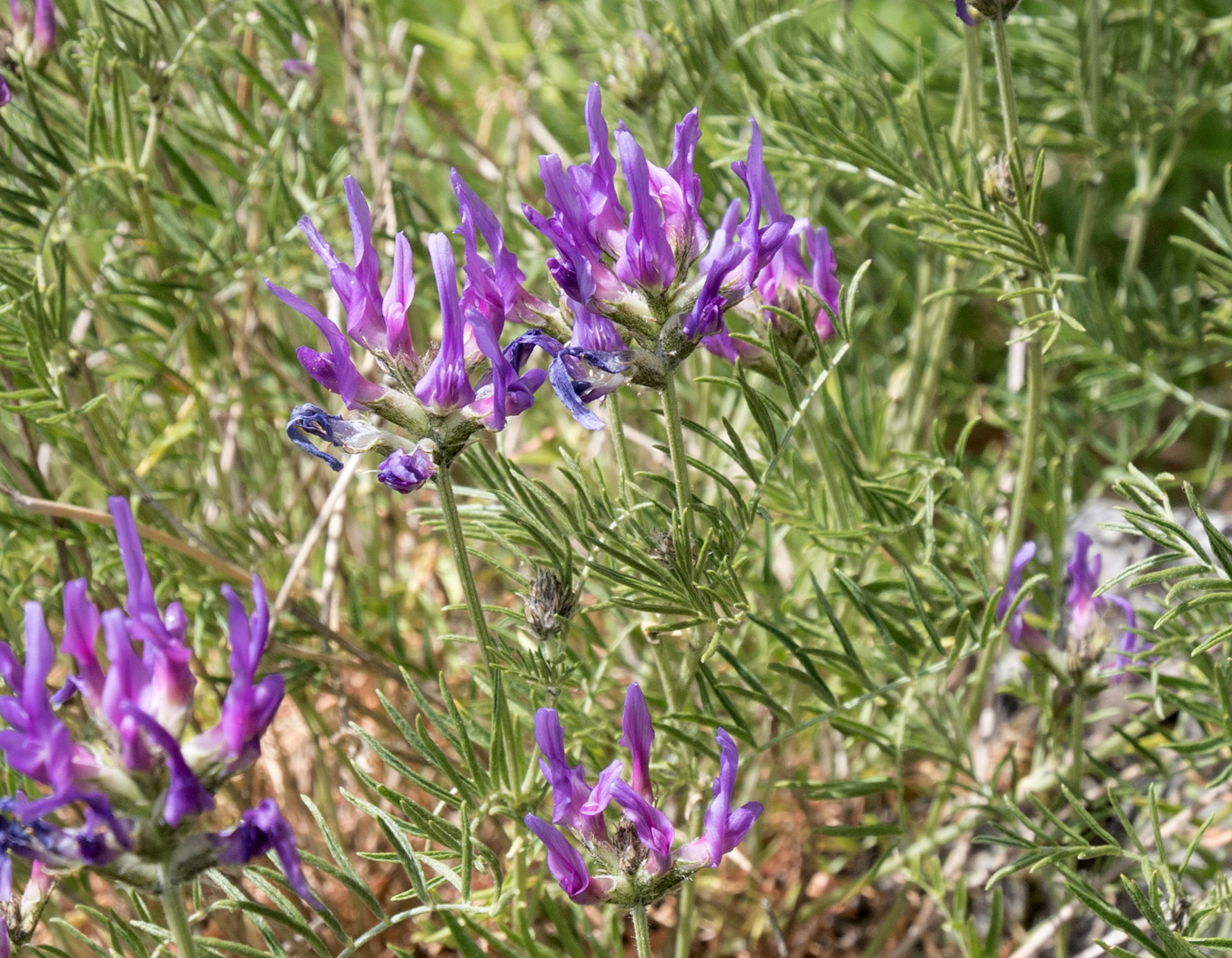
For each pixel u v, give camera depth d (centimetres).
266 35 51
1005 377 60
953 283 50
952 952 49
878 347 63
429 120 68
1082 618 43
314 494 55
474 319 34
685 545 37
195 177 50
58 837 33
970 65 47
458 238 52
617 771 35
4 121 44
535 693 41
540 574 38
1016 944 48
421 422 35
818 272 40
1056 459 46
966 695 51
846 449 46
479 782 38
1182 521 51
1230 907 40
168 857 33
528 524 40
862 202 60
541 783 39
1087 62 54
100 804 32
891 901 50
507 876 44
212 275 51
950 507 44
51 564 49
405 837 37
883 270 63
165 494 48
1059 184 69
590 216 35
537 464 58
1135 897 38
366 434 36
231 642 32
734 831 35
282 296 34
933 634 41
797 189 53
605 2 63
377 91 57
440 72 73
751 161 35
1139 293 56
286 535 51
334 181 51
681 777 41
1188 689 44
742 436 49
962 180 45
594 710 44
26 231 48
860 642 46
